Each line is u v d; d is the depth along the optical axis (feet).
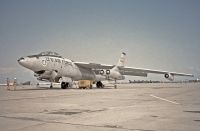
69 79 129.29
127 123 26.21
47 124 25.64
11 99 57.77
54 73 121.70
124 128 23.68
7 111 35.53
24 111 35.53
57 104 45.60
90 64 135.03
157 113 33.60
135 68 142.72
